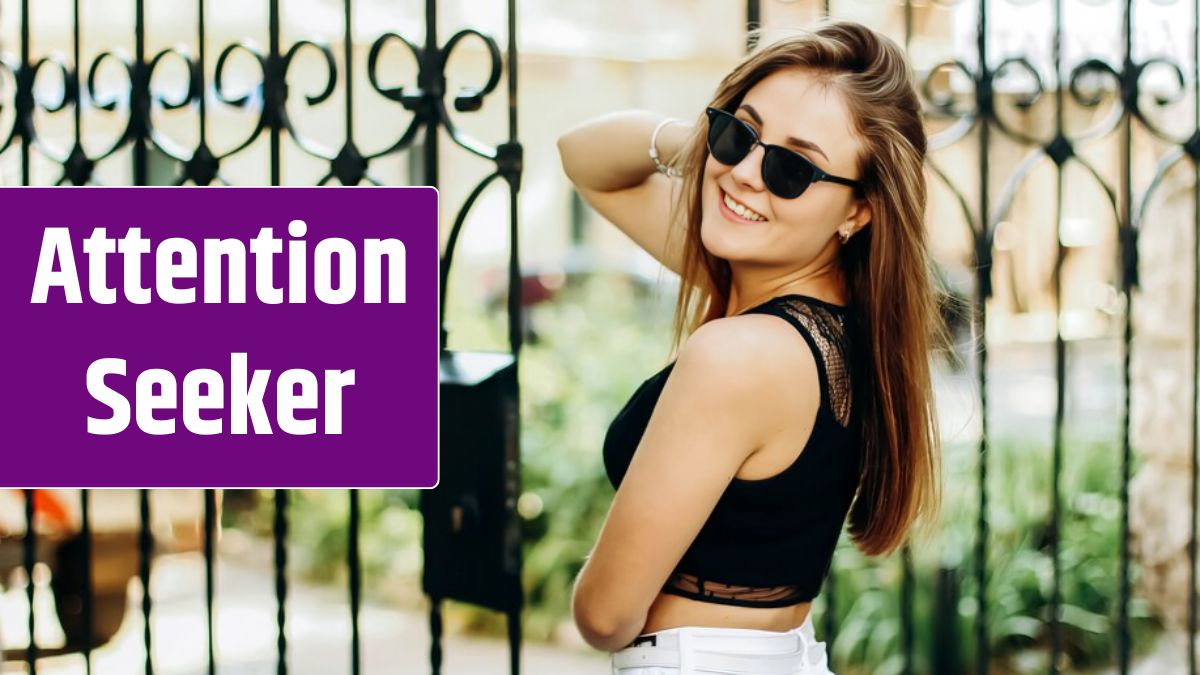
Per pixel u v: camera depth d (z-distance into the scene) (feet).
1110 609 15.93
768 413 5.69
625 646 6.23
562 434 19.76
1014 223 21.27
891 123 5.91
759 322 5.80
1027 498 16.80
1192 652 9.52
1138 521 16.44
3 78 9.22
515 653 7.83
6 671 15.70
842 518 6.25
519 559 7.82
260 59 8.00
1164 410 16.40
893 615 15.74
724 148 6.02
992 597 15.66
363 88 29.84
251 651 17.71
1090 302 21.70
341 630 18.80
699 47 32.19
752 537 5.95
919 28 13.58
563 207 39.55
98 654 17.46
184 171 8.23
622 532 5.79
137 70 8.28
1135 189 20.30
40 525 15.38
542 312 25.18
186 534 19.57
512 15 7.63
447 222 37.32
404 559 20.58
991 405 23.65
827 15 7.90
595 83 34.40
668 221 7.75
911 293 6.06
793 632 6.21
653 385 6.31
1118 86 8.69
